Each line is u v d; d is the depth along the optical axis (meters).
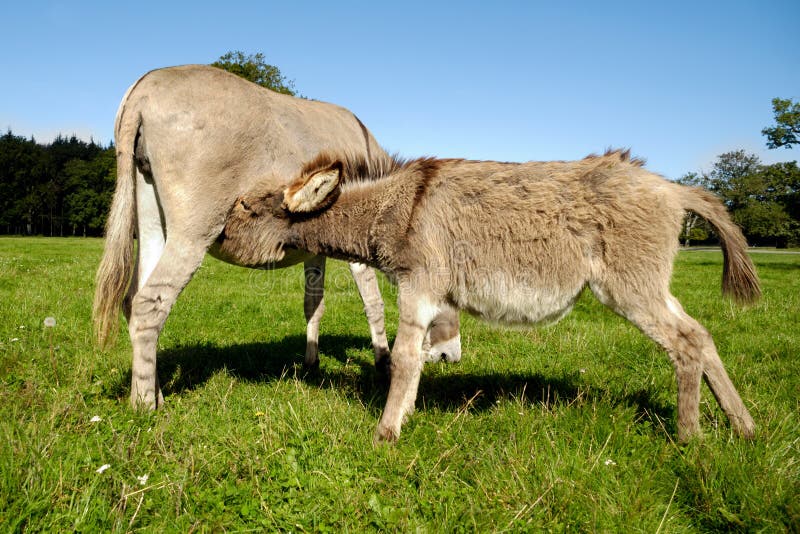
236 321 6.62
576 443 2.89
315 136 3.99
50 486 2.21
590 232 2.98
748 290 3.11
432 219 3.15
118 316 3.47
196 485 2.38
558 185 3.05
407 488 2.46
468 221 3.13
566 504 2.28
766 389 3.87
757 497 2.29
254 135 3.58
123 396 3.53
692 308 7.71
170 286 3.37
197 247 3.43
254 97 3.67
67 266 11.84
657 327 2.91
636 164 3.15
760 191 50.69
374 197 3.32
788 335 5.81
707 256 27.58
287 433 2.95
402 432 3.10
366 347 5.73
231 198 3.51
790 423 3.06
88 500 2.13
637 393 3.72
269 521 2.14
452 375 4.39
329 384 4.24
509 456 2.65
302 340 5.71
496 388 4.00
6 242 27.39
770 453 2.64
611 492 2.39
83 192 66.19
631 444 2.91
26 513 2.00
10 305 6.41
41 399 3.23
